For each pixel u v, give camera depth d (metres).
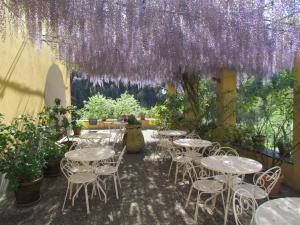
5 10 2.89
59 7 2.91
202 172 3.84
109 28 3.30
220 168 2.91
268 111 4.46
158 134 6.59
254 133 5.23
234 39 3.72
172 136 6.16
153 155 6.41
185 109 7.02
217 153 4.06
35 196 3.60
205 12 3.23
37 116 5.66
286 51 4.11
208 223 3.03
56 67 7.57
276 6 3.29
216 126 5.84
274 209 1.99
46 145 4.35
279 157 4.36
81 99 15.91
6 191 3.98
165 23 3.33
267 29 3.72
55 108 5.80
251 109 5.30
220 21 3.34
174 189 4.11
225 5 3.21
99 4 3.02
